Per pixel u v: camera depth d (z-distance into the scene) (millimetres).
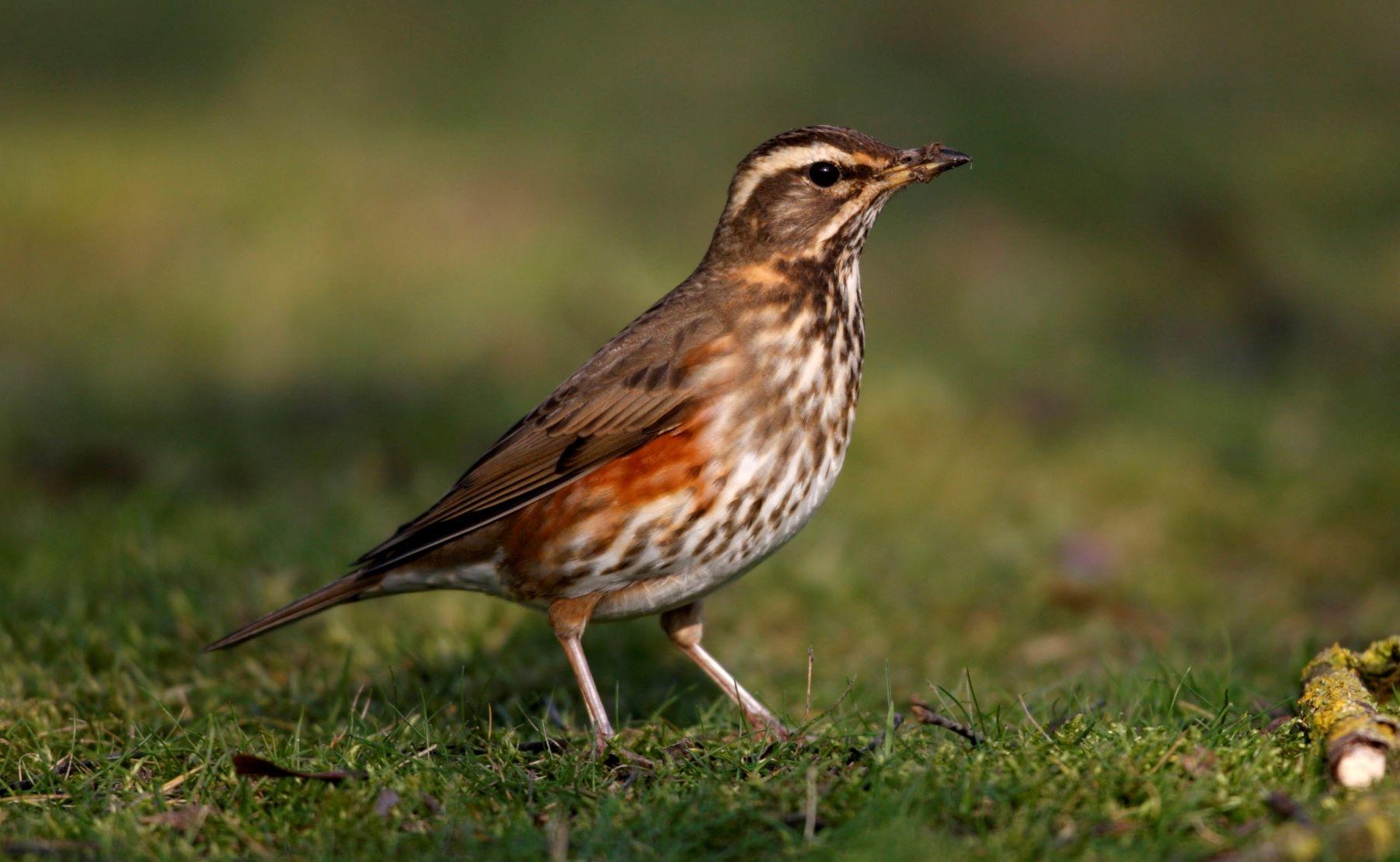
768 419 8422
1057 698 9016
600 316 18938
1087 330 19672
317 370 17312
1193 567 13266
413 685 9820
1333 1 34625
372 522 12867
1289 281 20906
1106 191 23562
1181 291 20891
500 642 10617
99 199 21562
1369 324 19703
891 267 21188
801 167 8734
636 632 10906
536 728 8656
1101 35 31859
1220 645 10977
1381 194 23438
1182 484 14914
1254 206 23016
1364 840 5973
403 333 18328
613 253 20344
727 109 26781
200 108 26484
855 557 12602
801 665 10695
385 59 29281
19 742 8281
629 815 6887
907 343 18453
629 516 8406
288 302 19078
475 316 18672
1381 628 11227
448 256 20250
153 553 11594
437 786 7359
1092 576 12758
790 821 6703
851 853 6285
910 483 14742
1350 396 17172
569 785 7402
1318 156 24984
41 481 14227
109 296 19391
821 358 8617
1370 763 6727
